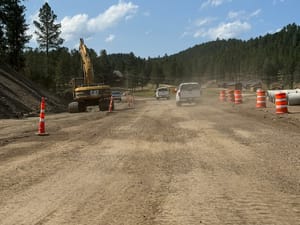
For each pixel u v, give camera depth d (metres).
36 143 12.83
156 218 5.58
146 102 57.25
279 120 18.72
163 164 9.22
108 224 5.39
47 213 5.87
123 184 7.47
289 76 157.38
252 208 5.94
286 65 159.38
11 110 31.42
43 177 8.09
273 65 173.62
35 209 6.06
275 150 10.72
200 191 6.89
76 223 5.45
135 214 5.76
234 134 14.02
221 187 7.12
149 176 8.05
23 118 26.70
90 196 6.71
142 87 194.25
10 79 43.38
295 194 6.63
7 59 64.69
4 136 14.81
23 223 5.48
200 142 12.36
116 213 5.82
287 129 15.35
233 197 6.51
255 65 188.38
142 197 6.61
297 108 25.84
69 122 20.70
